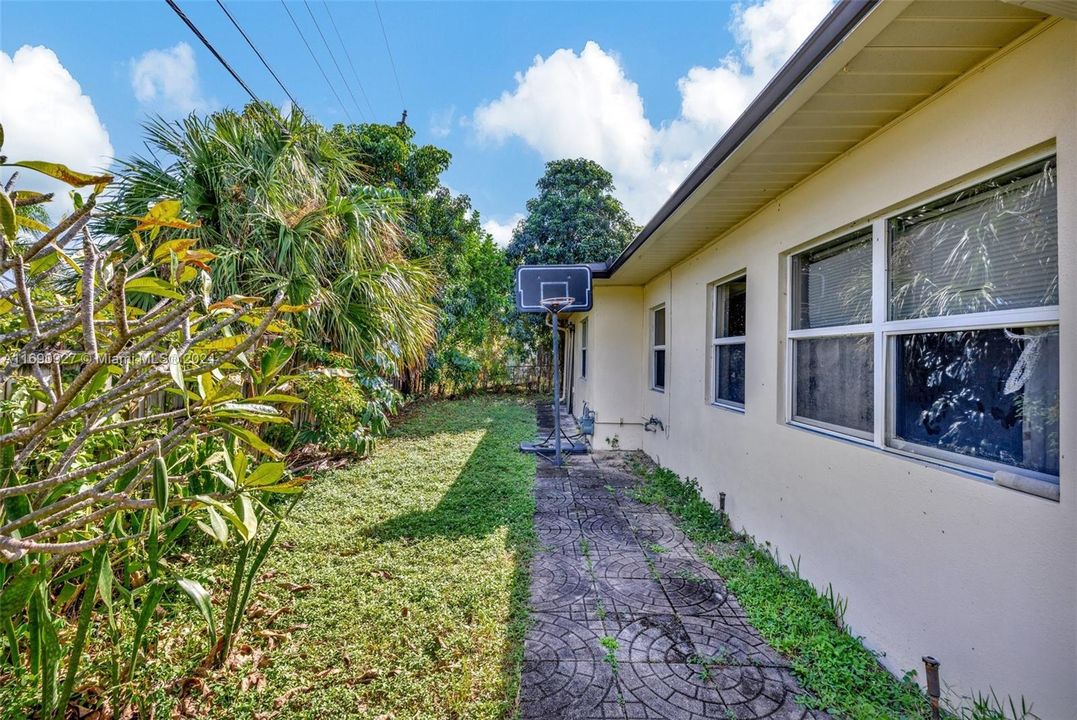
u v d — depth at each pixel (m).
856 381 2.57
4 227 1.03
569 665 2.23
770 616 2.57
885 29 1.57
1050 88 1.54
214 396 1.56
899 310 2.26
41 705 1.76
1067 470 1.48
